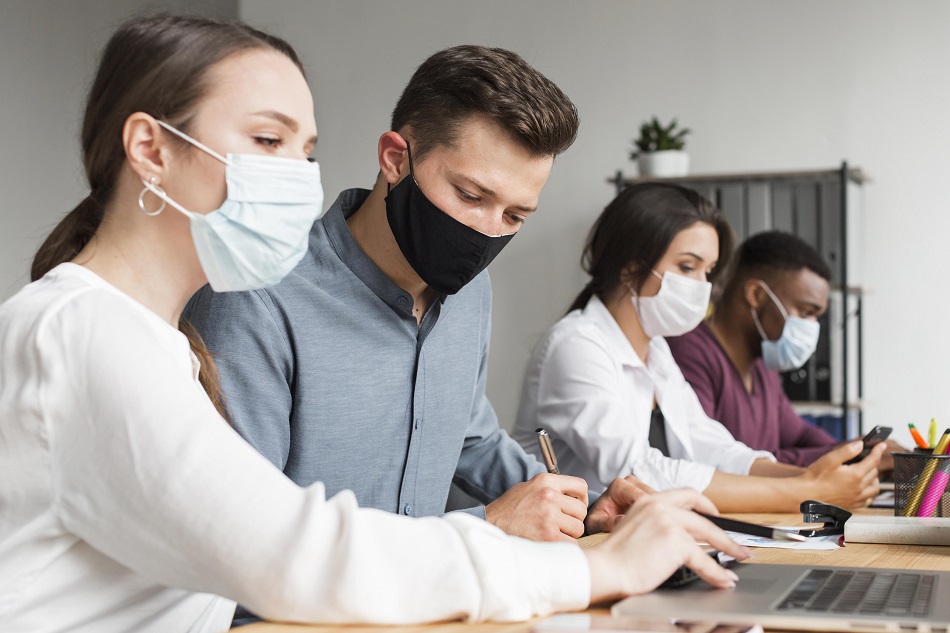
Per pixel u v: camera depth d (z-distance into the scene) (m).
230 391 1.35
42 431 0.83
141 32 0.97
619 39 4.36
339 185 4.65
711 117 4.27
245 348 1.37
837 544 1.39
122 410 0.81
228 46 0.97
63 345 0.84
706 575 0.96
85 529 0.84
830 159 4.14
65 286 0.89
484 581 0.83
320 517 0.80
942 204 4.01
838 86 4.13
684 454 2.47
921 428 4.00
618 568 0.91
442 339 1.58
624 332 2.41
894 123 4.07
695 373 2.84
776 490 2.00
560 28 4.43
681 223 2.33
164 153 0.96
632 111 4.34
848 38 4.12
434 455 1.60
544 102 1.38
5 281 4.80
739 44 4.24
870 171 4.09
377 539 0.82
